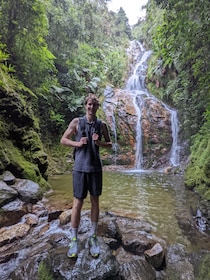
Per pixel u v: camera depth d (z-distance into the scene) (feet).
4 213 10.61
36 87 25.31
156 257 7.77
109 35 63.31
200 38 15.51
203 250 8.79
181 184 19.93
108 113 36.11
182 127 31.71
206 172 15.29
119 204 14.01
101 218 10.71
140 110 38.04
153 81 45.16
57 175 23.68
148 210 12.96
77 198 7.12
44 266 6.88
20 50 22.47
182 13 15.38
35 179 15.71
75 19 32.91
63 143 7.22
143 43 65.67
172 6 15.98
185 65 23.17
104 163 31.17
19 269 7.07
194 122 26.27
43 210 11.85
